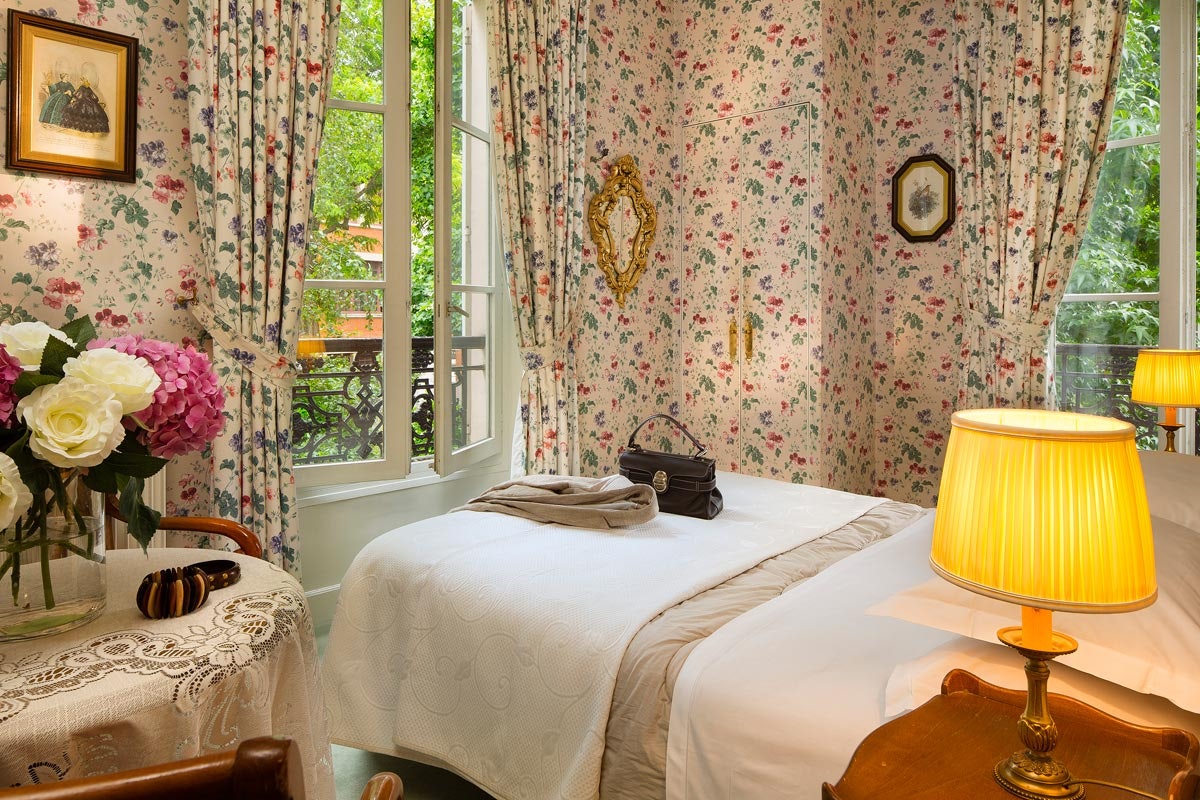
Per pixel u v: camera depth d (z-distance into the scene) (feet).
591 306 11.94
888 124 13.01
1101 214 11.06
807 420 11.85
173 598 3.88
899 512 8.01
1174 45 10.41
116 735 3.15
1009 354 10.89
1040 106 10.51
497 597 5.65
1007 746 3.23
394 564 6.45
